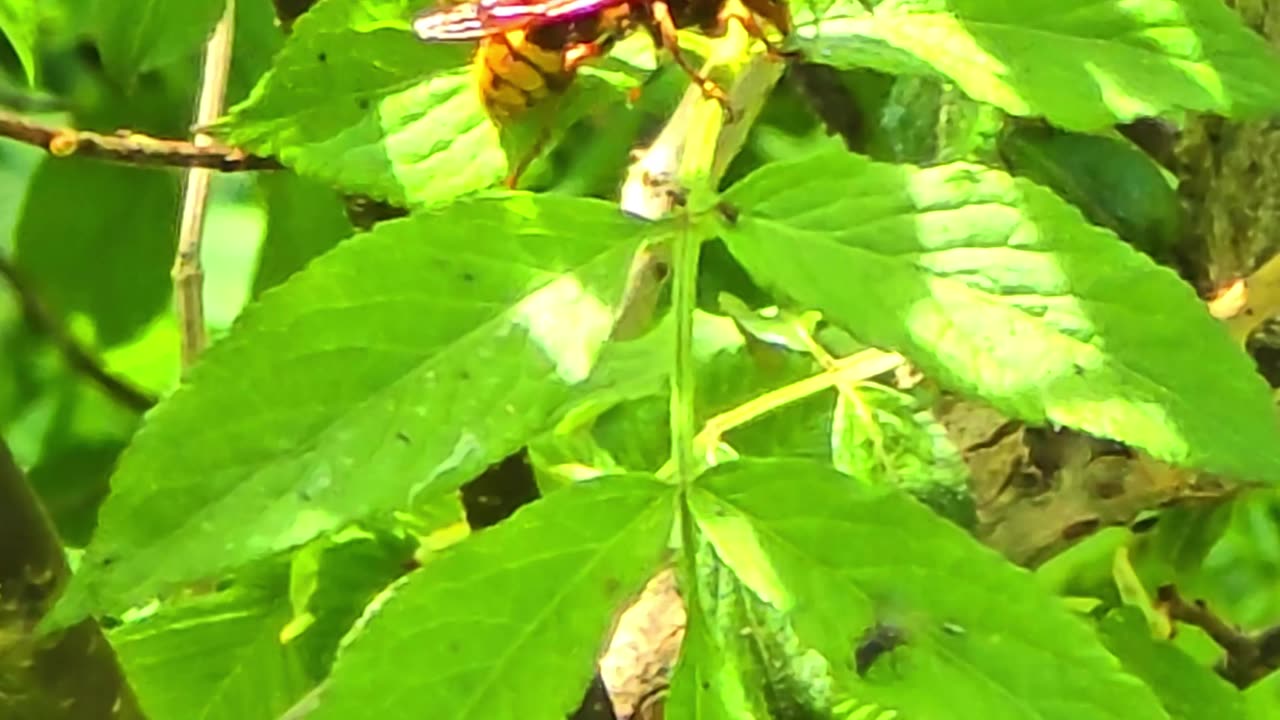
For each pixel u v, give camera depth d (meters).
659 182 0.32
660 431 0.43
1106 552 0.44
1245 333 0.40
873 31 0.34
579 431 0.43
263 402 0.27
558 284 0.28
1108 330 0.29
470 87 0.39
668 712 0.28
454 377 0.27
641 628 0.41
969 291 0.29
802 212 0.29
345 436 0.27
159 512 0.26
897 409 0.41
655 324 0.38
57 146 0.43
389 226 0.28
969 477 0.42
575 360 0.28
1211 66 0.33
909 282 0.29
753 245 0.29
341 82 0.39
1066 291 0.29
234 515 0.26
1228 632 0.45
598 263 0.28
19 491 0.30
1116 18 0.34
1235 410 0.29
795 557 0.28
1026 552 0.44
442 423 0.27
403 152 0.39
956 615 0.28
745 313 0.44
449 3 0.38
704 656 0.28
